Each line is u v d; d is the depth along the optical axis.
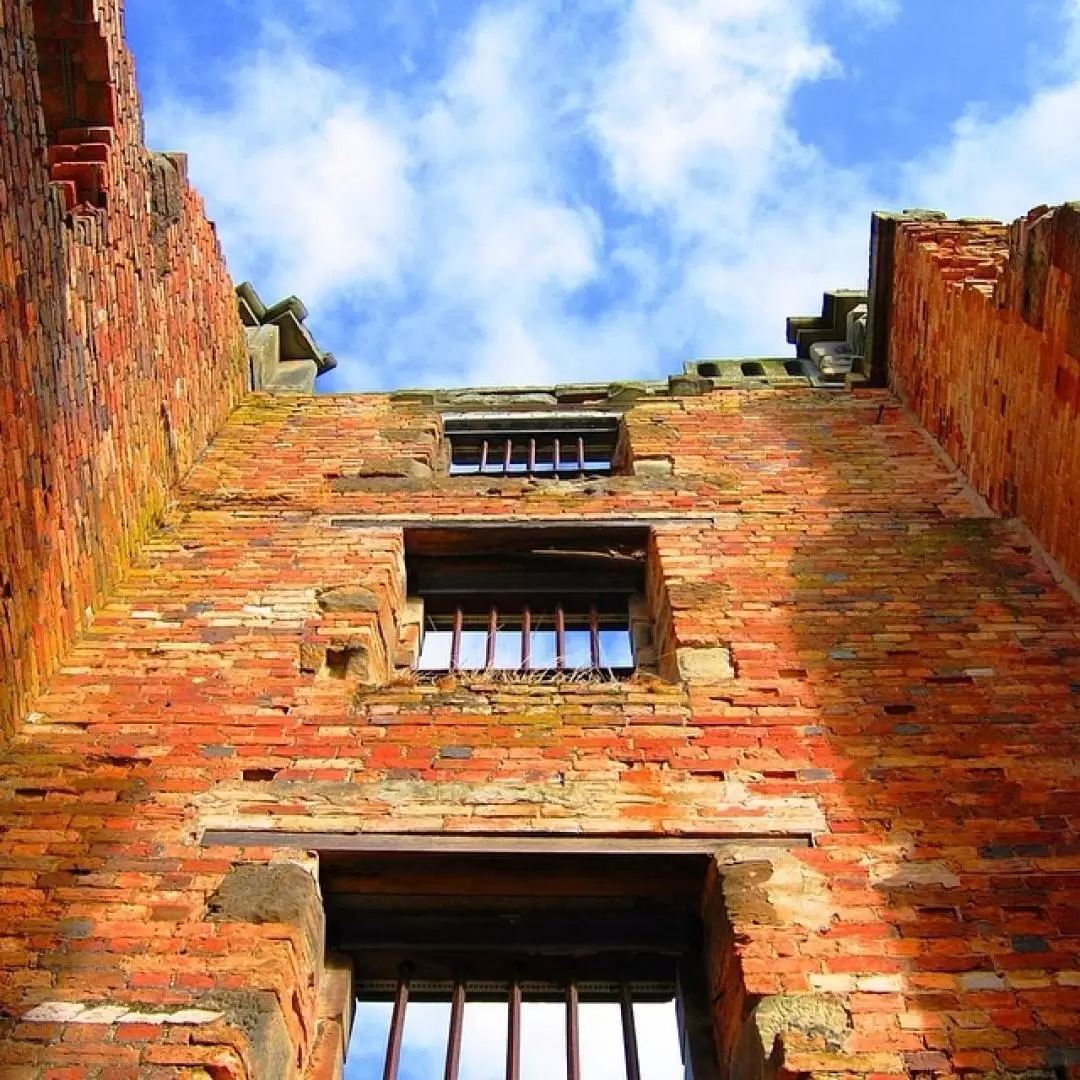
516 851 6.86
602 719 7.93
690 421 12.73
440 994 6.93
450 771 7.45
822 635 8.75
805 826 7.01
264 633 8.77
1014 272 10.00
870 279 13.70
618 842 6.93
